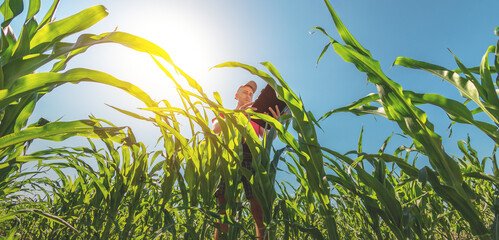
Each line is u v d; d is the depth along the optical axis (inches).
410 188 51.9
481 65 27.5
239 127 43.0
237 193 49.1
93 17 24.7
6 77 20.0
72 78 22.9
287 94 38.8
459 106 29.3
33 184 62.9
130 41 24.7
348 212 61.4
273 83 38.4
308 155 39.1
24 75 20.6
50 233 57.6
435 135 29.4
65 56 28.9
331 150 36.1
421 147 34.5
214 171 51.5
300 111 38.8
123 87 27.2
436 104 31.3
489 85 26.1
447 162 28.5
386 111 35.2
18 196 63.8
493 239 26.8
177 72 31.8
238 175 49.7
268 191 43.4
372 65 32.5
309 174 39.3
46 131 24.9
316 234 38.1
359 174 36.2
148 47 25.6
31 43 23.0
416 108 30.8
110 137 34.9
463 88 28.2
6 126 28.0
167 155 48.7
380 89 33.2
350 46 33.7
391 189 37.3
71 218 56.7
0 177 33.7
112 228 55.5
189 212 49.1
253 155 43.7
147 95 28.7
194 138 48.3
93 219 54.7
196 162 48.8
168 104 43.6
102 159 53.5
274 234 44.3
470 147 51.3
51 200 73.5
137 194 50.6
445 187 29.9
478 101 26.4
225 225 72.0
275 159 47.1
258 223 67.4
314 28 35.8
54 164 53.9
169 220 43.7
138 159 51.3
